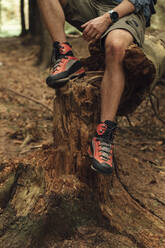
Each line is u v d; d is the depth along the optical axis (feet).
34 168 9.06
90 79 9.13
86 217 9.36
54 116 9.66
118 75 8.43
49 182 9.14
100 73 9.57
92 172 9.34
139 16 9.24
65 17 10.12
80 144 9.25
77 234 9.21
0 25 50.47
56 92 9.37
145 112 18.38
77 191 9.21
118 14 8.76
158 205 10.61
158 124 17.21
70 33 24.22
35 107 19.56
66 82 8.95
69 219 9.22
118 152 13.74
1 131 15.98
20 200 8.86
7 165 9.19
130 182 11.68
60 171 9.52
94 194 9.44
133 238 9.09
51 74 8.98
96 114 9.11
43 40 27.32
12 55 30.27
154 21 18.10
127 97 9.84
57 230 9.19
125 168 12.46
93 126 9.14
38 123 17.24
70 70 8.98
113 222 9.42
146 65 8.46
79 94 8.91
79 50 20.27
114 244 8.98
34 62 28.04
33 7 30.81
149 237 9.09
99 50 9.33
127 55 8.22
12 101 20.15
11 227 8.64
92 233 9.22
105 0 9.72
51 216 9.09
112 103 8.49
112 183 10.58
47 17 9.14
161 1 17.94
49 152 9.78
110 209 9.71
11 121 17.28
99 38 8.91
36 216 8.82
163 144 15.14
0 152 13.85
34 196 8.91
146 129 16.70
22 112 18.60
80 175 9.37
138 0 8.88
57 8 9.12
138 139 15.58
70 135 9.30
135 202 10.26
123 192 10.40
